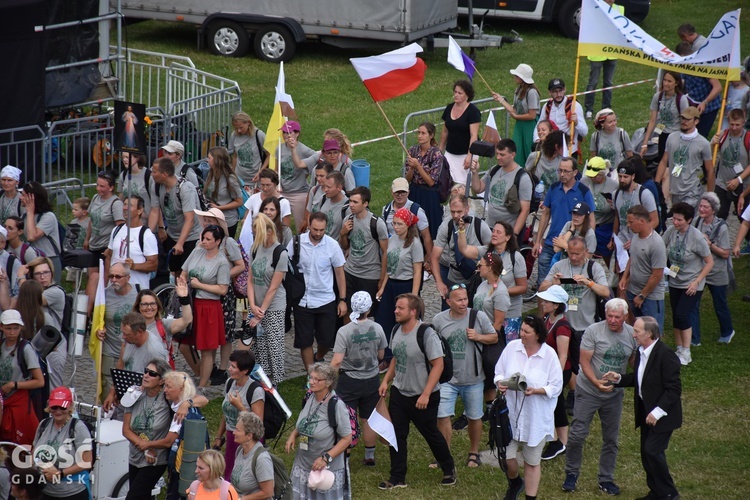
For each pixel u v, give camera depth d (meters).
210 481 22.38
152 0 65.94
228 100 49.81
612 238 35.44
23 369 27.53
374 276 33.44
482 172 49.56
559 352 28.05
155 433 25.03
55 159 48.22
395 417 27.22
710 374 33.78
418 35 63.62
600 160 35.97
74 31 49.00
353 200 32.75
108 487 25.95
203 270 31.03
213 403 31.53
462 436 30.53
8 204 36.19
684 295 33.97
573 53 69.81
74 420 25.62
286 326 32.56
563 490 27.19
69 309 30.14
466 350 27.61
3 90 45.00
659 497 26.11
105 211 34.31
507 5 72.06
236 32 66.00
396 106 59.81
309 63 66.75
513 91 61.56
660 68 42.12
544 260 36.75
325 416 24.69
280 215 33.25
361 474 28.27
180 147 37.00
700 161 39.53
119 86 51.91
